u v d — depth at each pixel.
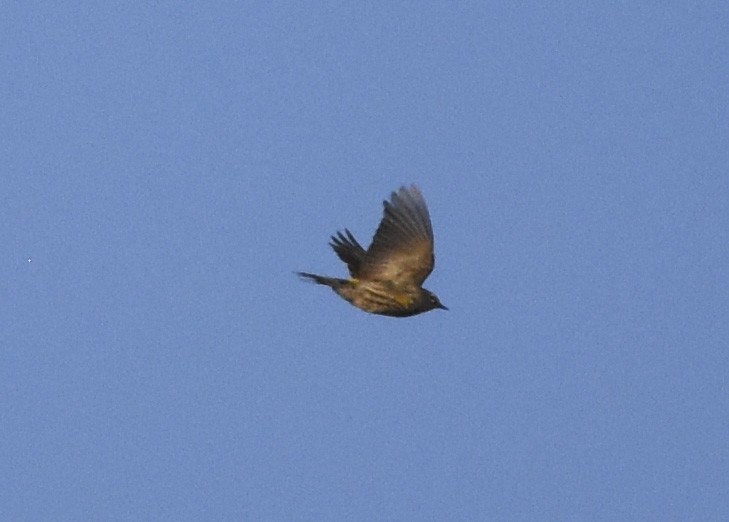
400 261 15.21
